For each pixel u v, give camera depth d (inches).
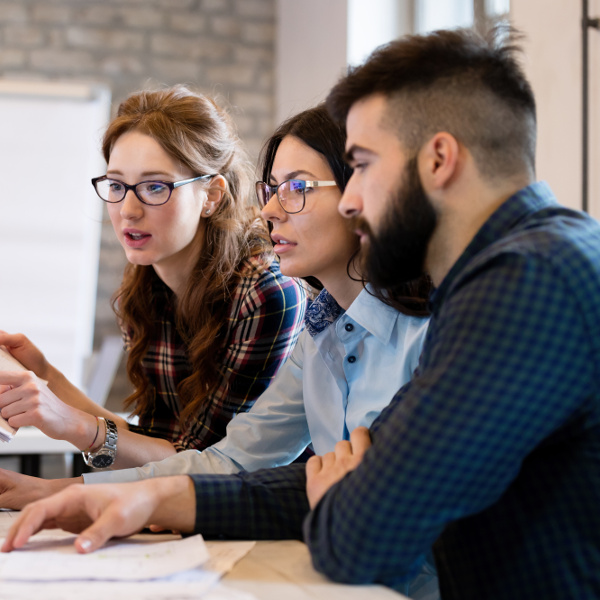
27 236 124.3
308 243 47.2
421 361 35.3
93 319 136.3
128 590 27.0
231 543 35.5
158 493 35.3
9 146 124.7
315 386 49.1
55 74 139.9
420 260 32.1
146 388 63.9
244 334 58.0
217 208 60.6
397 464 27.1
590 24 66.3
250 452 49.1
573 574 27.4
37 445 80.4
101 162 128.0
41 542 34.3
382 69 31.3
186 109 59.3
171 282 61.0
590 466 27.7
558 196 70.7
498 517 29.3
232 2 146.6
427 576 39.8
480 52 31.0
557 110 70.9
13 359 54.2
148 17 143.6
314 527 30.7
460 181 30.6
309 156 47.2
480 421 26.2
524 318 26.3
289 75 139.8
